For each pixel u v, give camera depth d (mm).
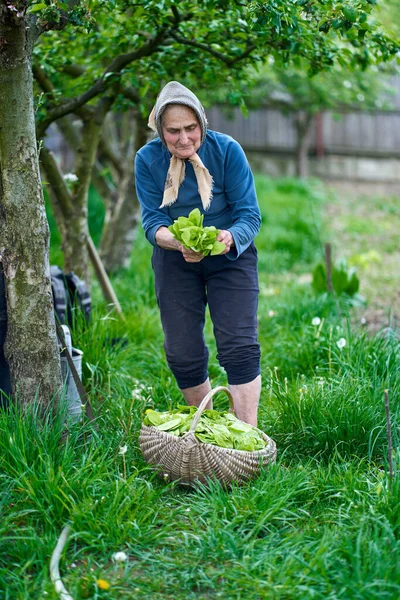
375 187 18734
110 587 2635
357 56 5027
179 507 3148
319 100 12320
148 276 7566
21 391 3596
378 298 7891
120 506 3021
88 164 5652
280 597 2568
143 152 3611
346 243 12047
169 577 2730
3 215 3561
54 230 9430
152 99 5980
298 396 3996
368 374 4332
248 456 3238
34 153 3482
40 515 3031
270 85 12828
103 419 3951
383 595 2500
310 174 20250
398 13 9414
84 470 3168
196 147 3432
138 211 8000
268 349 5465
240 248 3447
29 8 3479
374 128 20203
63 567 2785
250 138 19891
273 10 3678
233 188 3566
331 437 3729
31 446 3281
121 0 4324
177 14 4434
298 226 12094
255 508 3035
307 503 3189
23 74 3361
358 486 3225
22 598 2572
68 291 4781
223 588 2662
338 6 3832
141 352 5191
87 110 5555
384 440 3709
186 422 3400
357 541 2713
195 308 3693
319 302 6156
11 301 3553
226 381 4836
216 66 5016
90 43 5188
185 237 3268
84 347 4551
